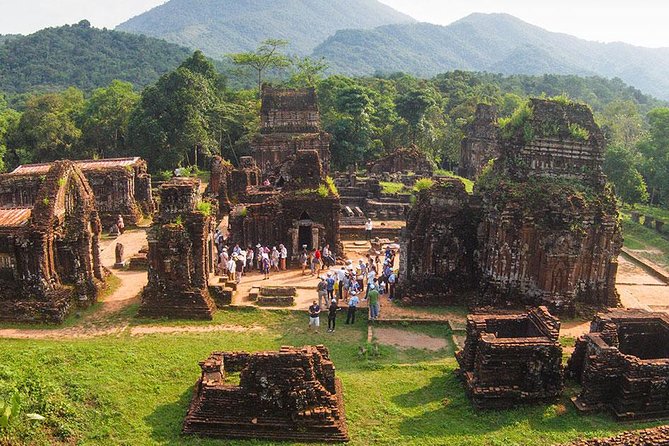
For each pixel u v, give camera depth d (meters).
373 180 62.94
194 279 32.03
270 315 32.12
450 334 29.73
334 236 41.81
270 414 19.45
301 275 38.72
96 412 19.38
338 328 30.55
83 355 23.19
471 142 83.94
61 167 32.50
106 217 52.06
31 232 30.02
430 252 34.47
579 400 21.36
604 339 22.14
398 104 93.50
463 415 20.78
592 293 33.25
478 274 34.75
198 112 82.88
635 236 55.78
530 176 33.59
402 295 34.44
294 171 41.66
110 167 52.34
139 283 37.19
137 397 20.84
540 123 33.50
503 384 21.45
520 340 21.34
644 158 73.69
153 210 57.41
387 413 20.86
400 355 27.05
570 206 31.33
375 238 48.12
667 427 17.56
